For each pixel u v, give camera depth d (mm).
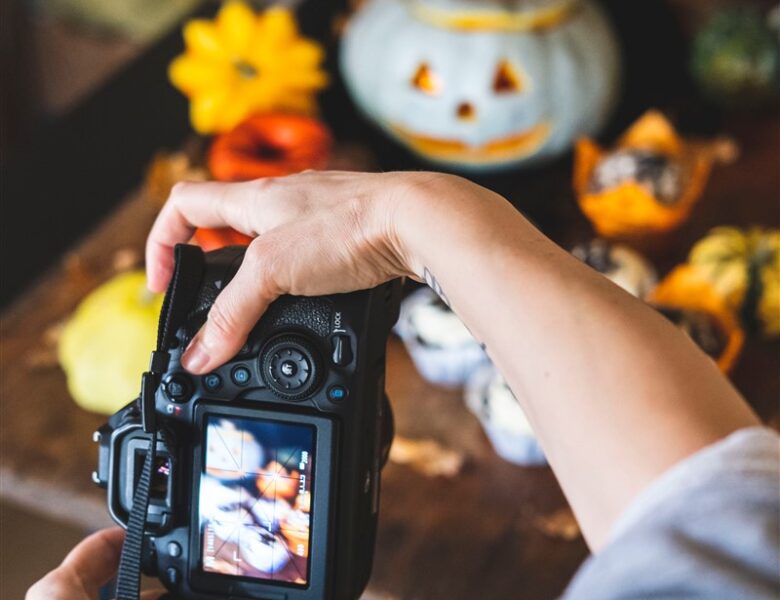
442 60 1032
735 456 311
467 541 792
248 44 1065
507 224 419
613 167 984
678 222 1002
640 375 353
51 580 540
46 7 1803
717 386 356
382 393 541
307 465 513
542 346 372
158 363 502
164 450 517
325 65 1210
